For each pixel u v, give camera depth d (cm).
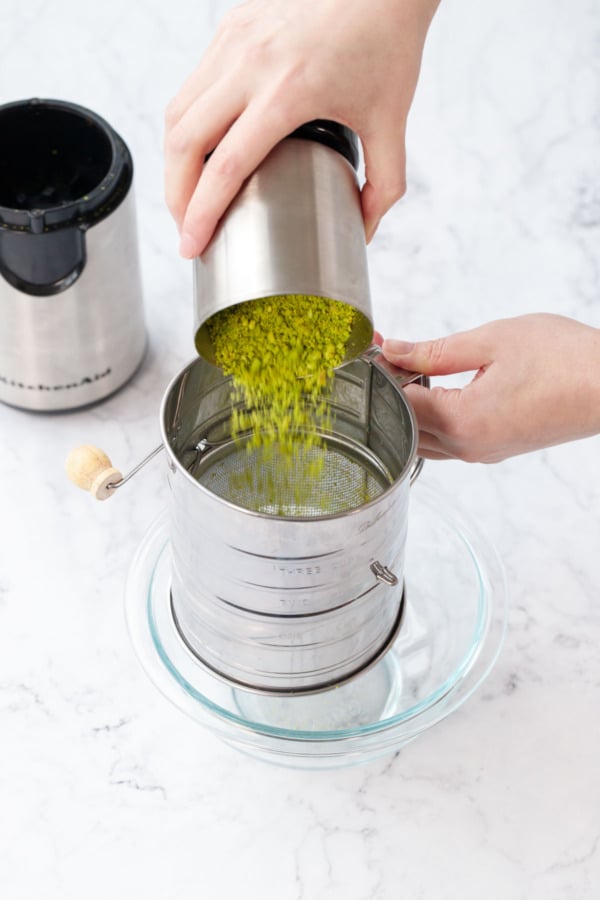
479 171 121
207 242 80
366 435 93
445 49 127
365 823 93
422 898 91
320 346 85
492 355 92
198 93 83
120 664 98
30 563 102
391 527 84
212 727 91
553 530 104
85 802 93
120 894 90
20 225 97
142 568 97
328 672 90
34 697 97
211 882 91
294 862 92
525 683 98
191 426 90
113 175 100
